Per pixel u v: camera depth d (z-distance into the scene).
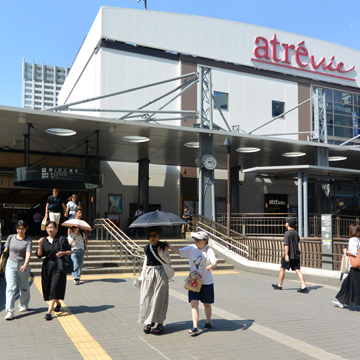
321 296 9.37
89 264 12.74
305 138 29.69
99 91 24.06
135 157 23.45
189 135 18.42
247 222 18.31
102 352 5.18
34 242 13.68
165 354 5.15
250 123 28.06
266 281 11.65
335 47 31.92
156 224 6.04
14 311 7.12
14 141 19.11
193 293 6.12
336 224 17.28
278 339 5.86
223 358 5.04
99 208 24.05
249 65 28.45
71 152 22.23
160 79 25.66
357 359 5.06
